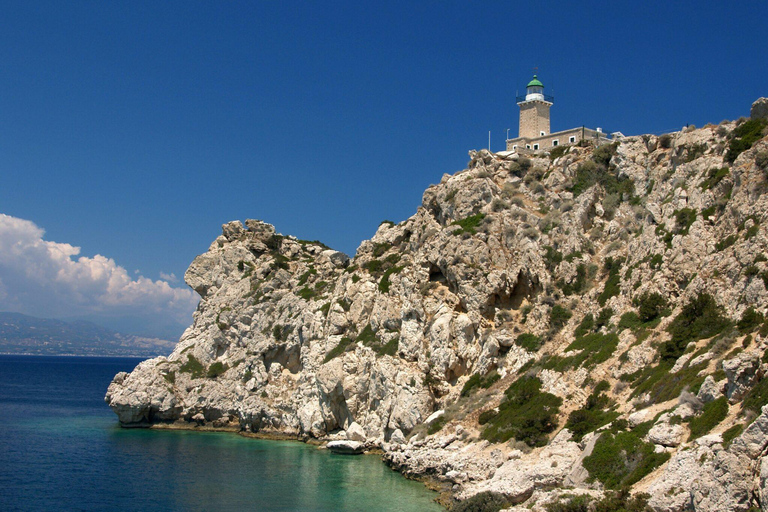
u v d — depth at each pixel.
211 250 123.94
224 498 56.19
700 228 57.00
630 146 74.75
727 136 61.31
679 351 49.66
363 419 80.81
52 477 65.12
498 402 62.59
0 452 79.00
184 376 106.62
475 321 73.00
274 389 97.62
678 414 40.78
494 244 75.38
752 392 36.78
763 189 52.25
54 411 126.69
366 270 96.56
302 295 104.62
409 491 57.25
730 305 49.44
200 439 90.75
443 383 72.62
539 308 69.69
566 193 76.12
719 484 31.70
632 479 39.22
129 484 61.81
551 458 47.41
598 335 60.28
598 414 49.91
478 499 46.94
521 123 94.75
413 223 96.00
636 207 69.88
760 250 48.94
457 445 60.25
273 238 123.00
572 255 70.50
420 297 78.12
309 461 72.62
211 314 113.88
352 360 83.69
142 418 102.50
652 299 57.41
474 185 81.44
